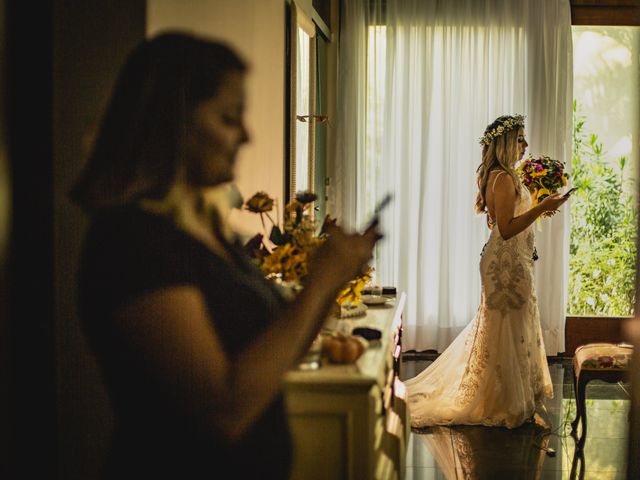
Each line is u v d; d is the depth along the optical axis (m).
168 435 0.98
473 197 5.84
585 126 5.92
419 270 5.87
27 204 1.57
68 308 1.62
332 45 5.85
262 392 0.98
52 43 1.56
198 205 1.10
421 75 5.81
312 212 4.77
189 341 0.97
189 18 1.91
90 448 1.64
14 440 1.58
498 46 5.78
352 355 1.95
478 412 4.23
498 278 4.18
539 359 4.38
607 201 5.92
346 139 5.85
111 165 1.06
